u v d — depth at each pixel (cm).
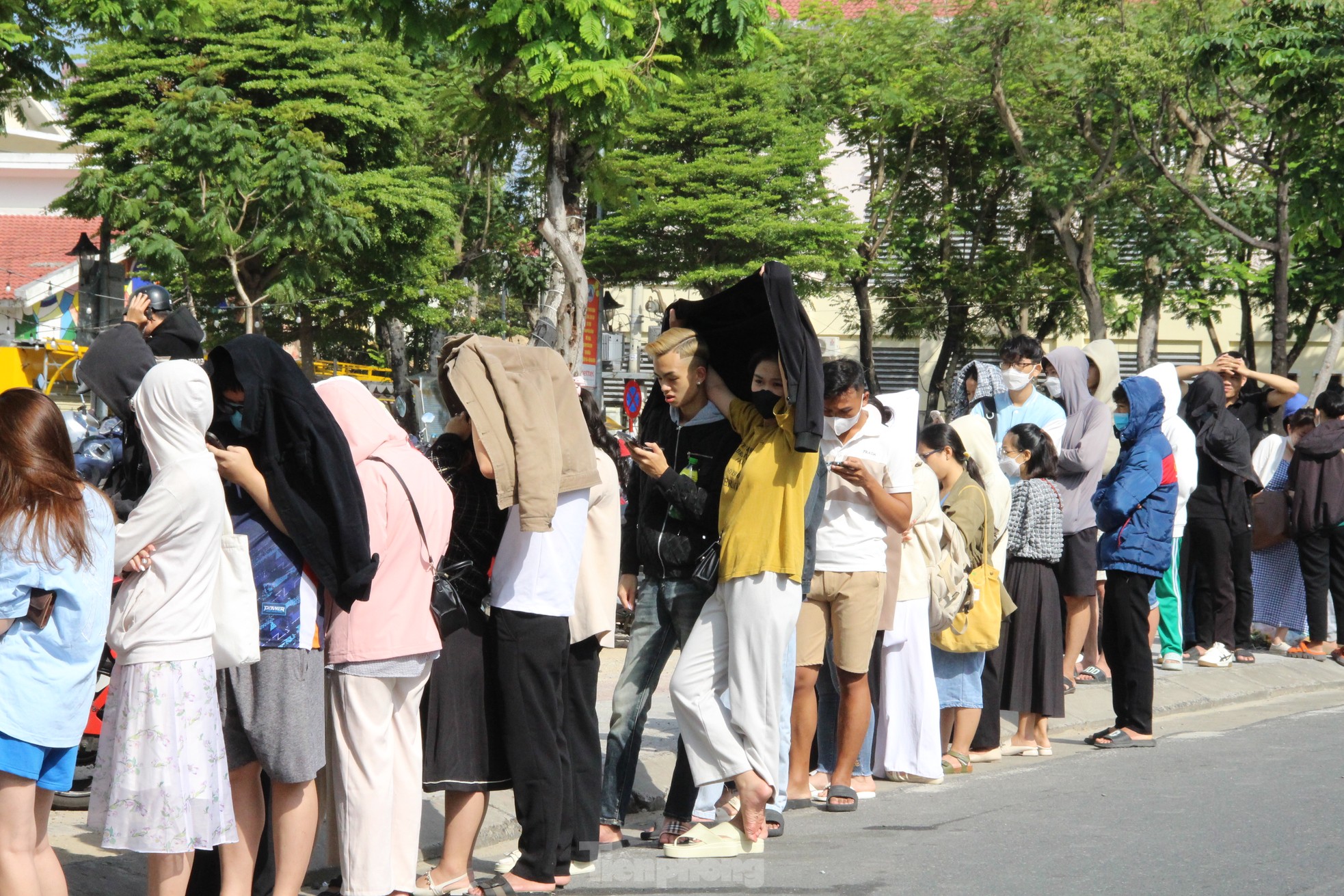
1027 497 1156
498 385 705
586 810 771
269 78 3612
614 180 1809
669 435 851
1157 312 4266
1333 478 1625
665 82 1612
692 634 816
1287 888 721
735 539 789
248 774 648
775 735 799
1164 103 3462
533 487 690
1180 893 714
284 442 627
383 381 4141
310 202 3466
